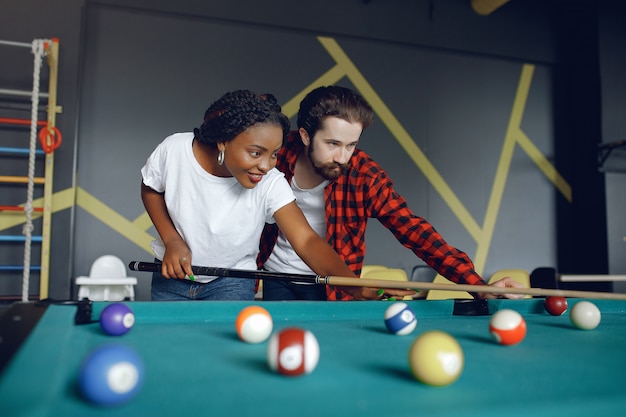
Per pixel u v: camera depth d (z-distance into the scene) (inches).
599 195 191.8
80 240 148.6
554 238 198.4
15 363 26.5
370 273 128.9
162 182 68.2
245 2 167.9
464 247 185.9
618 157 193.8
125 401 24.0
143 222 153.9
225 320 52.0
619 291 186.4
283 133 60.2
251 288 73.9
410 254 177.3
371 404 24.7
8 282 140.2
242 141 57.4
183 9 161.8
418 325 52.1
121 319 41.4
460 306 60.9
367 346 39.7
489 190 191.3
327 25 176.4
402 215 73.0
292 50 173.2
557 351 39.5
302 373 29.6
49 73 146.5
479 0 187.5
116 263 142.3
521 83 200.8
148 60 158.6
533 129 200.4
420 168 183.2
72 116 146.6
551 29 204.7
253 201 66.2
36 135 143.1
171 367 31.9
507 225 192.2
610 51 195.9
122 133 154.4
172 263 63.2
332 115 65.8
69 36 148.7
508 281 67.4
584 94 199.8
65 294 142.3
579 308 51.3
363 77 180.2
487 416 23.5
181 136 67.4
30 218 129.2
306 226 65.7
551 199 199.8
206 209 65.9
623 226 190.5
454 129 189.3
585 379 30.6
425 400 25.5
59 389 24.8
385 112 181.3
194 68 162.7
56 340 32.4
